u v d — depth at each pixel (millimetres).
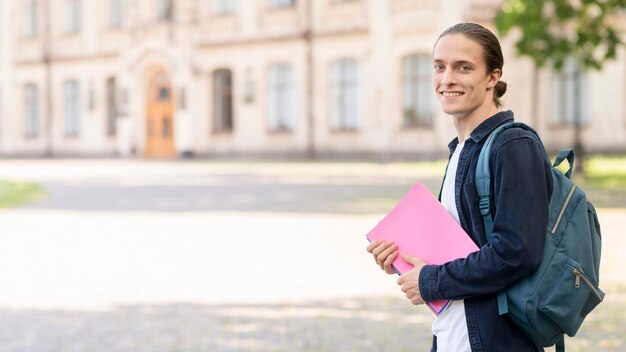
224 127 40500
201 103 40875
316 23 36656
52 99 47500
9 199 20156
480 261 2668
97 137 45531
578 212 2742
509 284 2691
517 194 2652
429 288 2746
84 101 45906
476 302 2742
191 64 40969
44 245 12492
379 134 34562
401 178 24719
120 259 11102
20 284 9500
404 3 33562
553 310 2633
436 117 32938
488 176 2758
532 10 19031
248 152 39250
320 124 36750
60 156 47406
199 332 7172
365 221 14820
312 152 37000
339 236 12938
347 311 7898
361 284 9180
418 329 7168
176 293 8859
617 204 16172
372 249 2949
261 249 11734
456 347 2795
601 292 2744
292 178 25641
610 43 19312
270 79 38531
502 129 2781
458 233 2830
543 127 32531
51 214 16812
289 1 37656
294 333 7078
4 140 50156
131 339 6977
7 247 12336
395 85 34031
